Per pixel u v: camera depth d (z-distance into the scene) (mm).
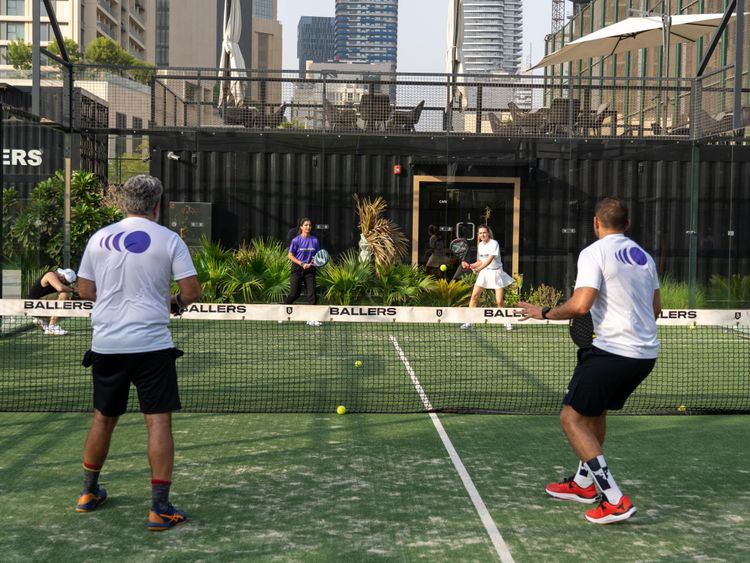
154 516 4949
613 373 5086
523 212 17734
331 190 17656
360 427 7641
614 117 17859
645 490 5898
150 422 4984
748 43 19672
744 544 4855
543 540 4871
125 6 113812
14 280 13789
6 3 96750
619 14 30547
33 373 9977
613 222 5266
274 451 6773
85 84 18312
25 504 5418
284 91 17672
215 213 17578
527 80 17734
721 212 17531
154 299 4973
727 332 14867
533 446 7008
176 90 18891
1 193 12758
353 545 4742
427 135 17625
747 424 8000
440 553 4641
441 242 17766
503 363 11281
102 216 17109
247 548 4676
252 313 7719
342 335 14023
